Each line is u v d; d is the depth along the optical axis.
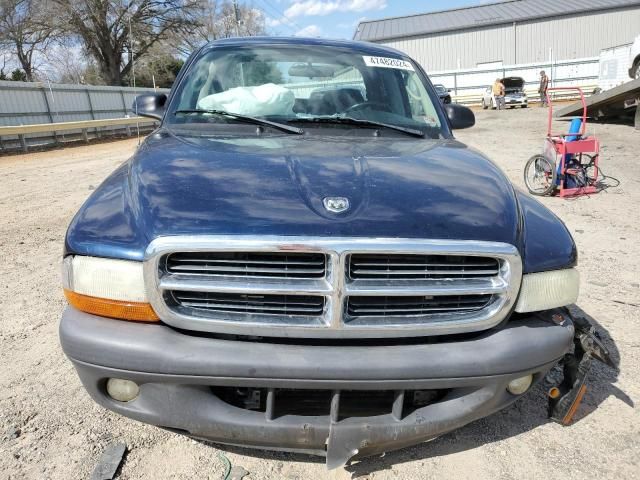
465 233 1.92
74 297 1.98
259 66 3.30
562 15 43.56
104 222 2.03
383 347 1.91
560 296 2.09
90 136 22.05
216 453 2.36
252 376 1.83
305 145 2.62
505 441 2.49
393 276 1.89
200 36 43.34
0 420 2.56
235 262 1.84
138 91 27.80
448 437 2.52
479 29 45.47
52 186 9.44
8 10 35.25
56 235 5.99
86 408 2.68
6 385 2.88
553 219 2.30
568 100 33.22
